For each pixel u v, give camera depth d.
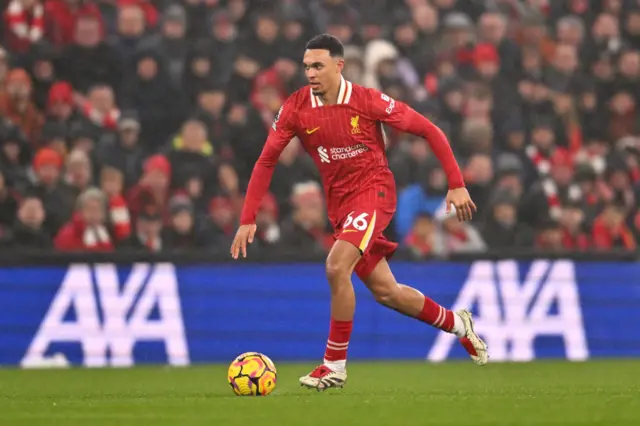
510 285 37.75
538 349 37.78
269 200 40.47
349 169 23.14
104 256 36.22
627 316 38.31
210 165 40.88
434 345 37.41
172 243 39.00
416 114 23.14
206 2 48.50
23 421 17.89
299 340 37.03
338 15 48.50
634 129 50.28
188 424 17.25
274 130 23.39
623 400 21.28
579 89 50.25
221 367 34.81
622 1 53.84
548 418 17.94
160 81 45.12
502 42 49.69
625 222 45.59
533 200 42.34
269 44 46.41
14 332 35.75
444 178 41.09
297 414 18.53
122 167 41.19
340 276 22.53
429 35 49.41
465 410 19.22
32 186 38.53
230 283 36.84
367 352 37.09
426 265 37.50
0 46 45.59
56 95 43.38
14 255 35.91
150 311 36.31
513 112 47.31
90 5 46.09
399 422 17.28
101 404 21.09
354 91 22.89
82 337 35.94
